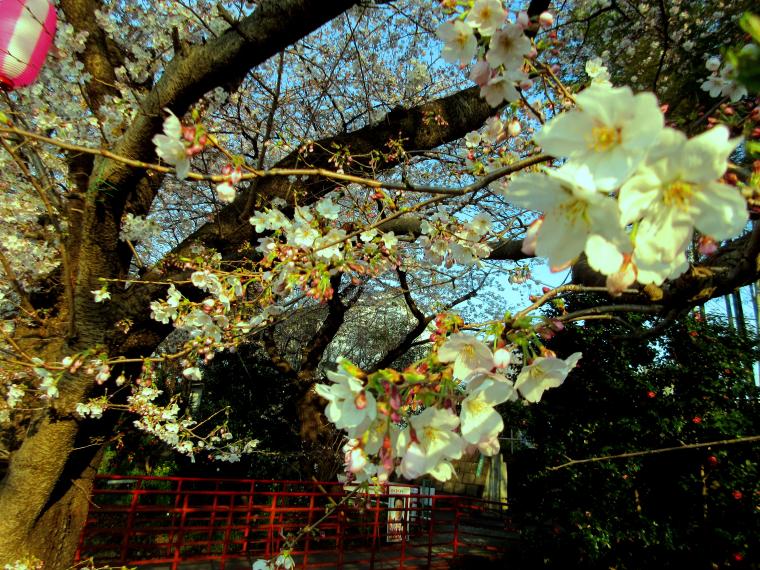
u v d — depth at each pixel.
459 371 1.05
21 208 3.24
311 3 2.33
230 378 8.60
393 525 6.65
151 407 3.53
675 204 0.67
